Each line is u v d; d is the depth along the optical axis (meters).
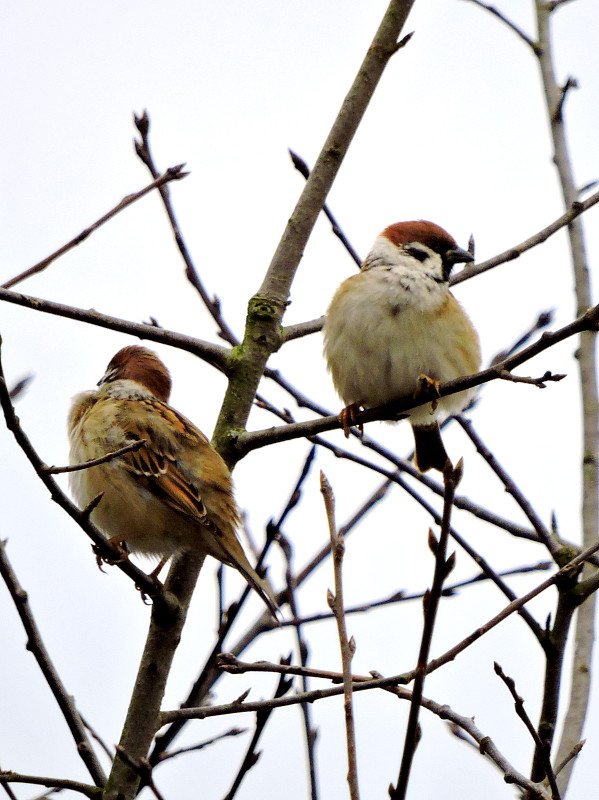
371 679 7.28
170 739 8.05
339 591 5.82
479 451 9.19
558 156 11.72
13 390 8.70
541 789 6.73
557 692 8.10
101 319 8.77
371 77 9.92
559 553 8.71
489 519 9.63
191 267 10.56
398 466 9.86
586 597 8.15
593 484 10.27
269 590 8.97
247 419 9.34
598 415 10.59
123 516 9.30
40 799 8.41
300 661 8.48
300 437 9.06
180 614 8.01
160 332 9.05
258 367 9.38
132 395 10.14
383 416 10.04
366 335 10.44
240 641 8.65
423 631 5.24
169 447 9.26
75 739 7.55
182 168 8.99
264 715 7.54
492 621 6.85
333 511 5.96
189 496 8.95
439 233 10.89
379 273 10.65
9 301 8.36
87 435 9.54
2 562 7.54
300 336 10.80
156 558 9.70
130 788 7.52
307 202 9.84
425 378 9.98
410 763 5.28
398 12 9.96
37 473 6.89
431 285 10.57
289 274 9.69
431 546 5.12
